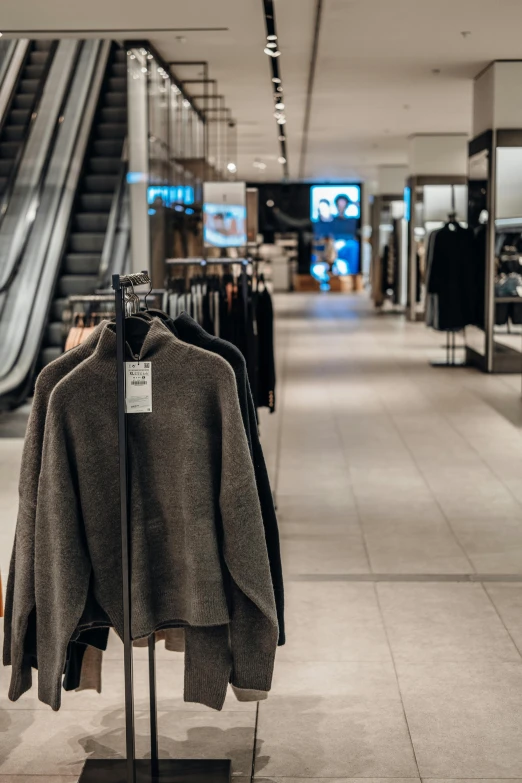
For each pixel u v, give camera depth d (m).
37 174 10.11
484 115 10.43
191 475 2.33
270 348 5.49
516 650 3.48
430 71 10.46
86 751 2.84
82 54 12.40
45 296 9.02
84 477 2.37
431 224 16.58
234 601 2.43
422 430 7.55
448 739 2.87
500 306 10.48
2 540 4.82
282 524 5.10
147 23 7.69
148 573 2.42
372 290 24.33
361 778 2.66
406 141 17.61
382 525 5.05
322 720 3.00
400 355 12.53
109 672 3.38
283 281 29.56
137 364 2.30
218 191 6.34
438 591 4.07
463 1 7.22
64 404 2.32
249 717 3.03
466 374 10.62
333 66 10.10
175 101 10.43
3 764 2.77
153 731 2.64
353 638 3.61
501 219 10.22
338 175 26.47
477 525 5.02
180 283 6.53
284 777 2.68
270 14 7.40
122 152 11.70
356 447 6.99
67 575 2.32
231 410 2.30
